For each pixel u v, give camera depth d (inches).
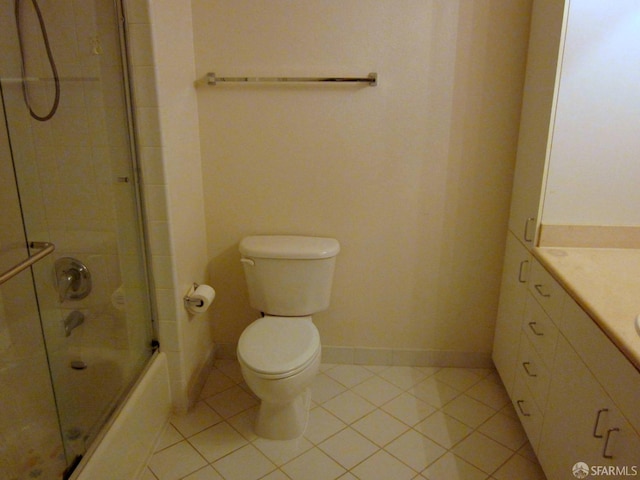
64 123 66.4
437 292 93.2
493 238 88.9
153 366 75.4
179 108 76.4
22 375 66.2
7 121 62.5
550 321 63.9
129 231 72.9
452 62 80.4
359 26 80.0
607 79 64.1
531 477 69.3
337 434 78.1
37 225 66.7
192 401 85.0
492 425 80.5
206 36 81.9
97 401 66.6
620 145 66.4
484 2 77.2
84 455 57.1
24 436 61.6
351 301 95.2
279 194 89.5
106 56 65.7
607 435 47.1
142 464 70.5
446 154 85.0
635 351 42.9
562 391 58.9
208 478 69.0
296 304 86.4
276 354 71.2
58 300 69.4
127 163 70.1
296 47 81.7
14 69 62.0
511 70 79.9
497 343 91.5
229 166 88.4
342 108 83.9
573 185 68.6
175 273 75.4
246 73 83.4
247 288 92.6
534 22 74.3
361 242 91.1
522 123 79.4
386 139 85.0
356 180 87.7
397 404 85.9
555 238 70.7
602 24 62.5
